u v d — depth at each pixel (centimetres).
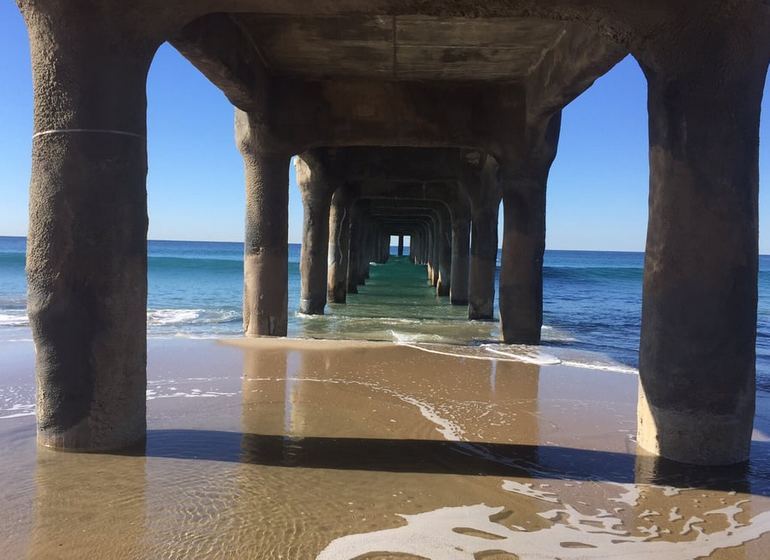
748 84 486
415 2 502
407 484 433
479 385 749
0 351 915
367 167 1750
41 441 488
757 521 389
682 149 494
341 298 2180
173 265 4981
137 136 498
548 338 1351
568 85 937
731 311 488
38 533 349
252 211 1171
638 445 534
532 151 1163
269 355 912
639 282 4478
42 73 470
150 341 1039
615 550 347
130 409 500
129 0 472
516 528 371
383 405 642
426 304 2225
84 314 473
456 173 1731
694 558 341
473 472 461
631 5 482
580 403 672
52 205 469
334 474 448
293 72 1134
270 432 542
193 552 331
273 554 331
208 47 824
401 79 1162
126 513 375
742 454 497
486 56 1037
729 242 488
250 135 1155
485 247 1712
